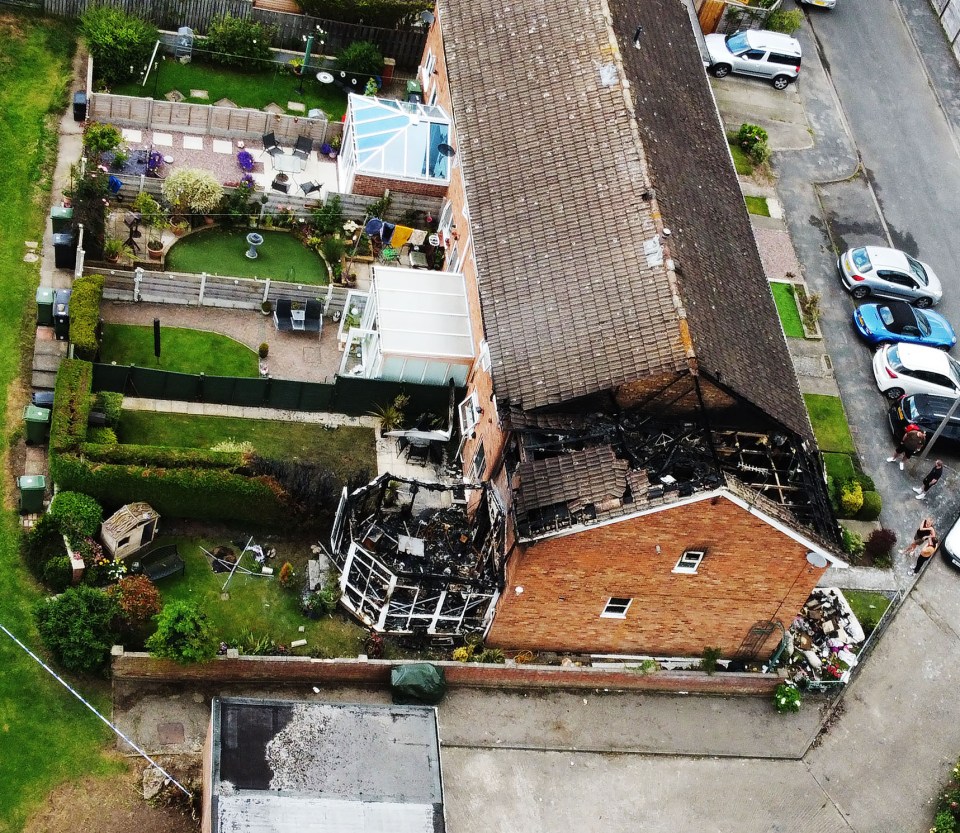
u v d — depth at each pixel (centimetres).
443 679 4019
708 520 3800
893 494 4938
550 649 4225
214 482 4103
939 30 6788
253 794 3416
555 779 3972
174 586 4075
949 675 4478
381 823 3450
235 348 4734
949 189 6056
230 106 5578
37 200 4953
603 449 3881
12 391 4362
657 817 3953
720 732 4191
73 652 3762
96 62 5447
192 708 3869
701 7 6297
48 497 4138
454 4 4988
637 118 4450
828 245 5678
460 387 4619
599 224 4231
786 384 4238
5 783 3603
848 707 4325
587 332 4044
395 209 5234
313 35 5831
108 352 4588
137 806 3644
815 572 4006
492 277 4259
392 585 3988
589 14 4728
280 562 4219
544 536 3778
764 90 6238
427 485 4188
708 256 4294
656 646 4281
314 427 4578
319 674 3994
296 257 5091
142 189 5019
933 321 5384
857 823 4062
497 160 4509
